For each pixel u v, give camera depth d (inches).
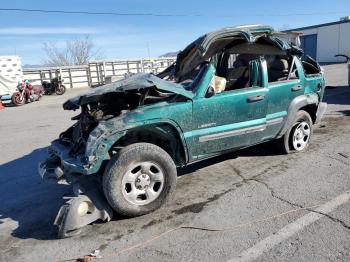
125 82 172.6
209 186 187.2
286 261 120.7
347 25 1378.0
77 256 134.8
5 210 182.2
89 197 153.0
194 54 209.3
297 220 145.5
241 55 210.4
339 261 117.9
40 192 202.5
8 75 954.7
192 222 151.6
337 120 311.1
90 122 172.6
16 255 139.3
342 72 812.6
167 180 161.9
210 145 180.2
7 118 547.5
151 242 139.5
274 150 227.3
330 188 172.7
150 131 164.7
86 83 1198.9
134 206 156.4
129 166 153.0
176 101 168.1
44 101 810.8
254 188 179.9
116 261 129.3
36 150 301.6
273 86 200.8
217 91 186.9
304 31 1571.1
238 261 123.0
